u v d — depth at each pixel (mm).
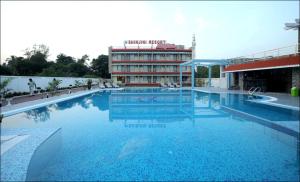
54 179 4270
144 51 46719
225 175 4465
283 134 7422
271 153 5656
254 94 19719
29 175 4395
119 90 31250
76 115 11383
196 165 4945
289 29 25734
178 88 34438
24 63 48875
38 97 17922
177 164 5012
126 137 7160
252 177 4367
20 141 6320
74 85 34250
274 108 12672
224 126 8672
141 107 14492
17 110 11414
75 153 5684
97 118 10547
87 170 4684
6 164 4828
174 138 7027
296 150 5867
